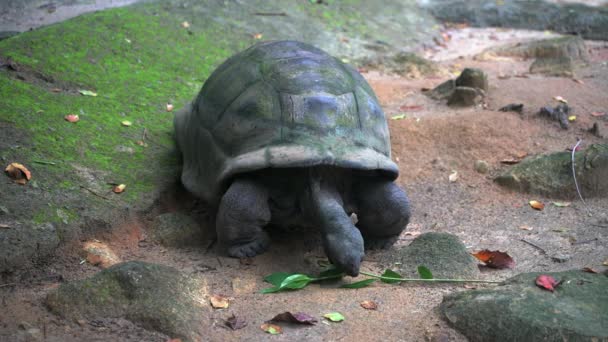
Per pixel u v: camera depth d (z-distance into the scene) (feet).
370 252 17.75
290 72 17.40
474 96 27.40
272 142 16.24
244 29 34.04
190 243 18.20
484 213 20.21
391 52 35.78
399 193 17.15
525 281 14.42
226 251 17.33
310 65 17.83
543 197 21.04
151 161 21.01
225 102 17.72
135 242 17.95
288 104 16.62
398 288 15.62
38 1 35.76
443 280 15.66
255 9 36.40
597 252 16.97
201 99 19.04
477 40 40.57
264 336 13.30
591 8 44.62
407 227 19.54
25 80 23.89
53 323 13.51
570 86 29.99
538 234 18.57
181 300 14.07
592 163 20.77
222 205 16.66
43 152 19.49
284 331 13.50
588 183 20.71
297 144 16.01
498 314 13.24
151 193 19.44
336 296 15.12
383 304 14.70
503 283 14.73
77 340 12.91
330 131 16.38
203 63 29.50
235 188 16.62
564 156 21.57
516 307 13.28
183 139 20.40
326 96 16.83
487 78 29.04
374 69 33.09
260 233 17.30
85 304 13.87
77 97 23.54
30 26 32.17
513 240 18.29
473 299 13.89
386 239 17.89
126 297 14.03
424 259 16.57
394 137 24.27
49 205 17.35
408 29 39.99
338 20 38.01
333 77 17.58
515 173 21.66
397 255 16.90
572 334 12.52
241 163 16.16
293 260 17.31
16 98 21.95
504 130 24.68
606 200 20.45
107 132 21.76
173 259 17.13
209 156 17.67
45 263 16.15
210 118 18.04
